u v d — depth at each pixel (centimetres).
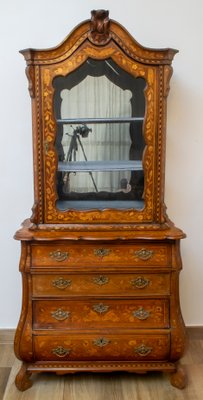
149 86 168
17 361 209
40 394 182
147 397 180
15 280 225
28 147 212
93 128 179
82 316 179
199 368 201
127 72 167
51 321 179
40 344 179
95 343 180
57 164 175
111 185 182
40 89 167
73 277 175
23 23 201
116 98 175
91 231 176
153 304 179
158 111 170
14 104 207
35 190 176
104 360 183
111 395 181
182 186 218
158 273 176
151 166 175
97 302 178
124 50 165
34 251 174
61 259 174
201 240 223
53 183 175
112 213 178
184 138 213
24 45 202
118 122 178
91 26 161
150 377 195
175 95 208
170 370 185
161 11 201
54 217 178
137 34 203
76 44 164
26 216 219
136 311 179
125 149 180
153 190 177
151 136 172
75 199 182
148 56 165
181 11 201
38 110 169
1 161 213
